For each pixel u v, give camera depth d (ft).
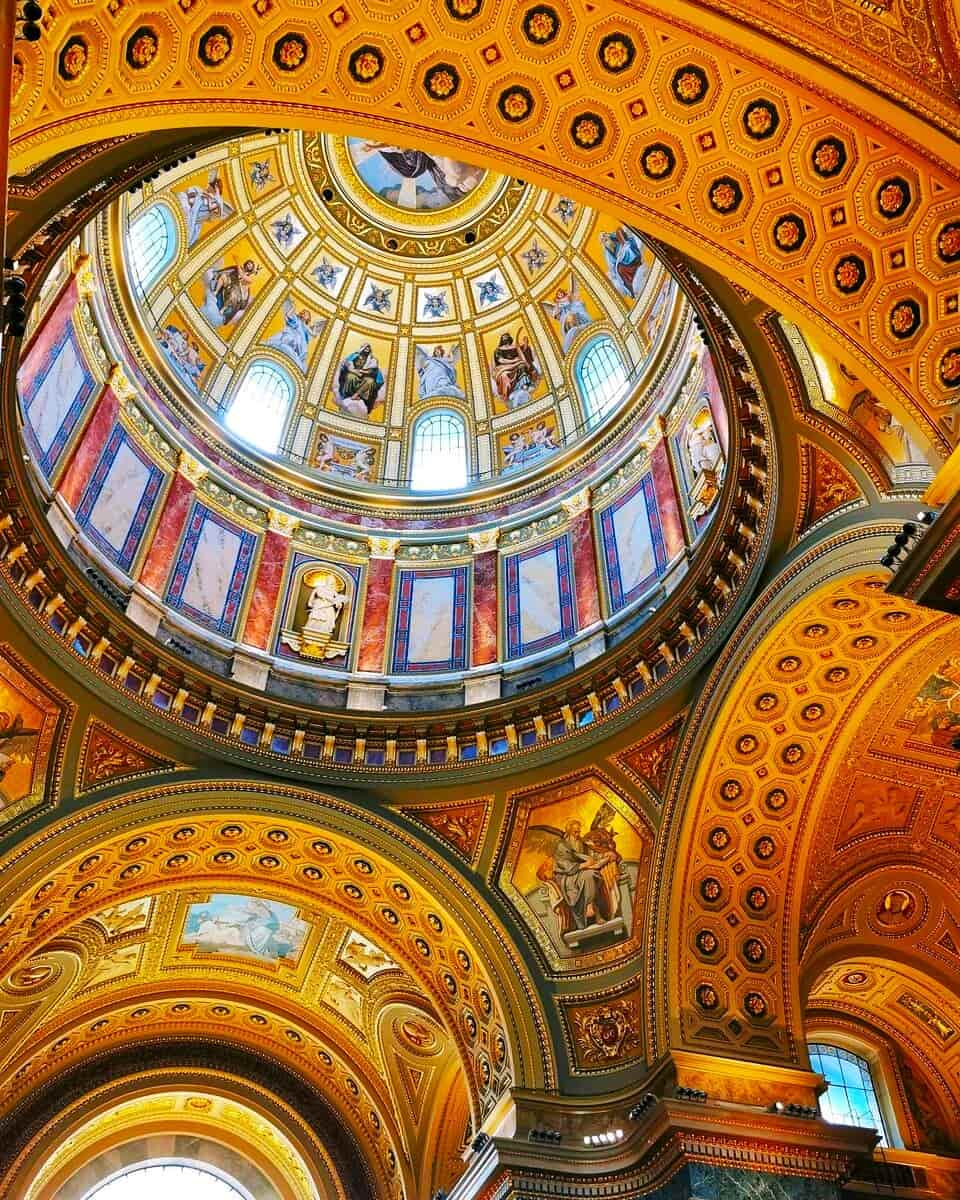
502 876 71.20
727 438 63.46
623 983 66.33
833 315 44.34
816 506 58.44
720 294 54.60
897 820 68.33
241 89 40.50
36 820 64.03
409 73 41.91
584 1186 61.05
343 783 71.92
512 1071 65.36
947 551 40.98
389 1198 84.12
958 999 72.38
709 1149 58.49
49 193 46.34
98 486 73.82
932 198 41.01
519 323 97.60
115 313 77.56
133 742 67.56
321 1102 87.66
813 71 39.45
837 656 60.18
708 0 38.65
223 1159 91.71
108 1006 82.84
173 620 74.95
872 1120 73.77
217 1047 87.76
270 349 95.20
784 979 65.51
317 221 97.91
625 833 69.82
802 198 42.70
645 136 42.91
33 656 63.31
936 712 63.16
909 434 48.21
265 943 82.28
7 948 66.90
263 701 72.69
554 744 71.67
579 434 90.07
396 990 80.48
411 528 88.94
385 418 97.60
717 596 65.92
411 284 100.63
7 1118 81.61
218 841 71.20
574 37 40.88
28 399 65.77
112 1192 90.38
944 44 38.06
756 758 64.23
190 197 89.51
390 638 82.48
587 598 79.61
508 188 97.55
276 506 85.81
